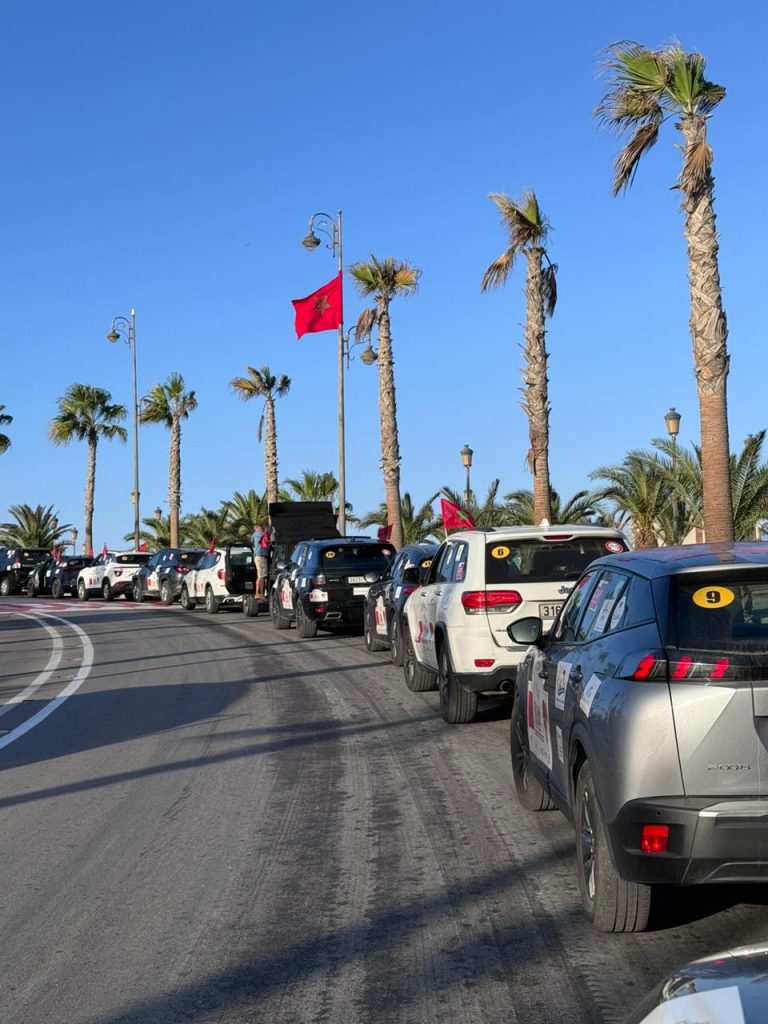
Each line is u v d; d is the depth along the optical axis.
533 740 6.89
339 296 32.94
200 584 31.44
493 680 10.17
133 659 18.59
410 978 4.64
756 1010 2.19
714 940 4.96
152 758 9.70
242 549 29.89
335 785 8.45
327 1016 4.28
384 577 17.86
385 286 31.72
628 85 17.75
